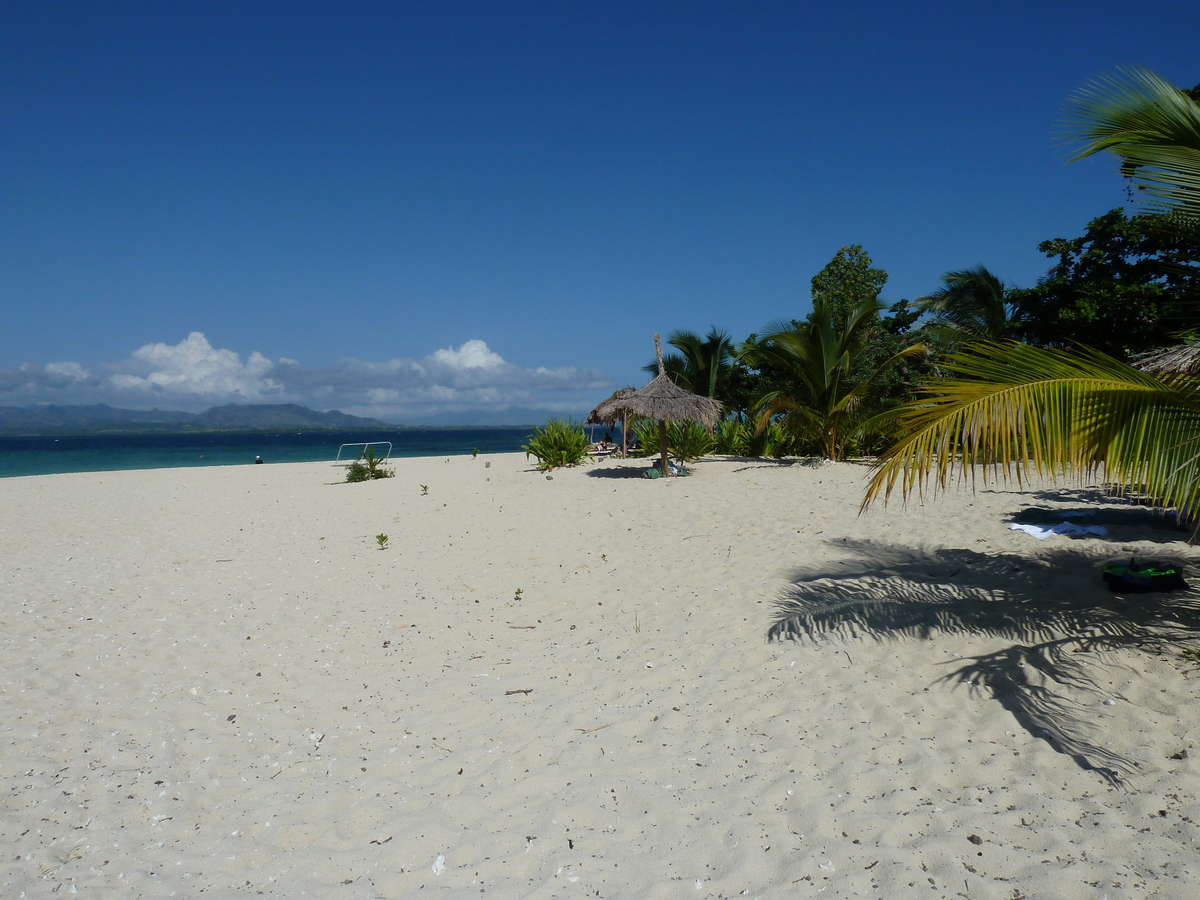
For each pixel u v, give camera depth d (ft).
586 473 50.29
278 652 16.92
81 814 10.27
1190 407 11.44
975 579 17.48
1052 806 8.78
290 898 8.24
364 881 8.48
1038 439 11.23
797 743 11.01
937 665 13.09
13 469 96.73
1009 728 10.74
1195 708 10.59
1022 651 13.16
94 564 27.14
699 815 9.36
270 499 45.62
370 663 16.02
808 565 20.53
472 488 45.50
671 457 55.11
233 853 9.23
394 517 35.45
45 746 12.48
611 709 12.84
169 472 69.87
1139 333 41.96
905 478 11.75
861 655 13.91
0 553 29.53
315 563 25.98
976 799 9.12
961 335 54.65
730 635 15.76
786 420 53.42
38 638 18.26
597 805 9.78
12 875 8.81
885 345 62.13
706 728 11.80
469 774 10.91
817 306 48.14
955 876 7.69
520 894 8.02
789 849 8.46
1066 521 22.74
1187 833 7.97
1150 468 11.63
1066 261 48.42
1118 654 12.59
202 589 22.81
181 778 11.28
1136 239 43.42
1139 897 7.07
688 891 7.88
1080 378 11.53
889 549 21.75
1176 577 15.31
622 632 16.80
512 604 19.72
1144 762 9.50
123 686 15.11
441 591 21.45
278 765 11.60
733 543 24.32
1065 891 7.28
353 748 12.07
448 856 8.86
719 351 72.08
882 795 9.41
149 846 9.45
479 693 14.02
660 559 23.03
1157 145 11.84
